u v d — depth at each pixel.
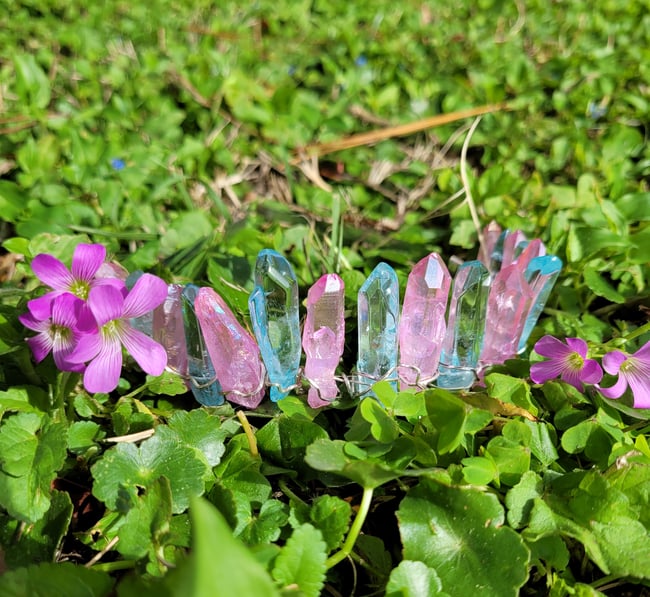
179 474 0.13
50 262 0.14
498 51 0.49
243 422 0.15
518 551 0.12
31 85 0.33
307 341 0.15
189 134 0.36
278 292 0.15
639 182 0.31
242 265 0.21
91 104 0.38
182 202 0.29
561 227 0.23
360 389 0.16
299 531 0.12
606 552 0.13
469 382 0.17
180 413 0.15
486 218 0.26
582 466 0.16
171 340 0.16
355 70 0.43
